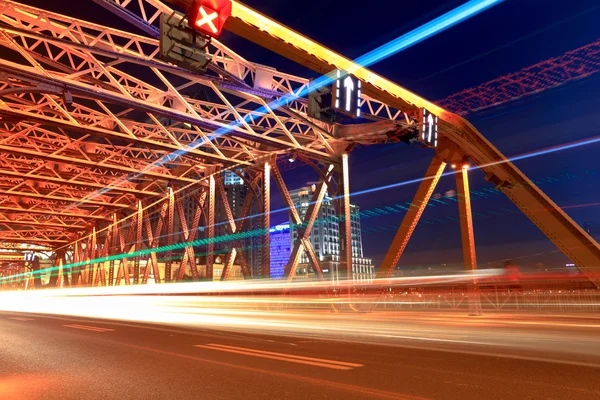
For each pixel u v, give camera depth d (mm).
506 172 26797
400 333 13922
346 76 13055
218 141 39500
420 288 36188
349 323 18109
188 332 15078
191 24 9758
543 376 7148
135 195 56344
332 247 156125
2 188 60375
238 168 37125
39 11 22625
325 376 7246
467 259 23844
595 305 25312
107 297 50156
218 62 24484
